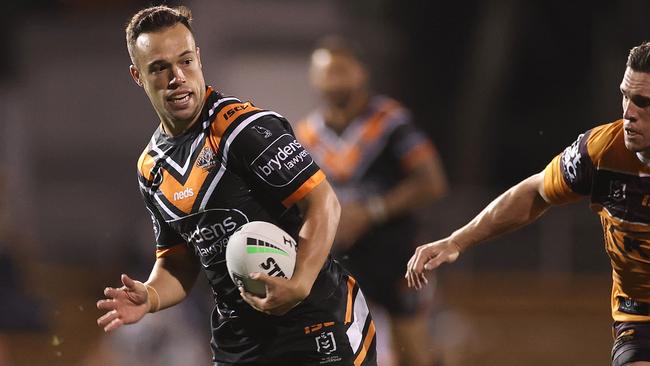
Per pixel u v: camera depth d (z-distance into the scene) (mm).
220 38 69500
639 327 15344
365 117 28453
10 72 75125
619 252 15180
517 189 15945
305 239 14023
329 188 14484
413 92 82375
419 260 15961
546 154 82875
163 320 31719
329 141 28547
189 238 14789
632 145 14008
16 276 29125
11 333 29188
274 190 14164
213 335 15375
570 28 79250
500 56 81500
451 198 64062
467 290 58469
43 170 74875
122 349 33188
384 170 28203
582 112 81250
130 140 76125
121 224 71188
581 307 53500
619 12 75375
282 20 70562
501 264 64000
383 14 76812
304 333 14719
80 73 77250
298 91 69312
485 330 46938
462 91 83250
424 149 28047
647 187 14609
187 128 14453
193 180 14320
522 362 40125
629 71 13883
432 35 81375
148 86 14250
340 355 14875
